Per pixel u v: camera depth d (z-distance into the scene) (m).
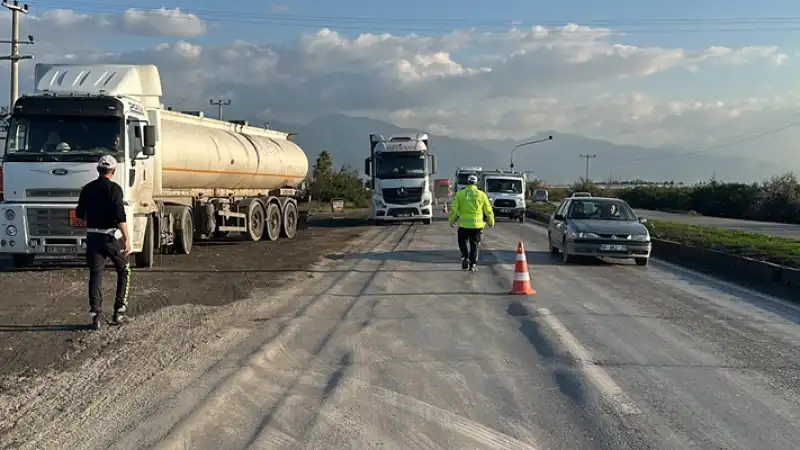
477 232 15.82
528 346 8.63
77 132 14.39
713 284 14.23
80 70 15.88
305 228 30.48
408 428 5.77
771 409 6.29
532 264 17.48
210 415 6.05
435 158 35.12
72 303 11.22
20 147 14.23
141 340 8.77
